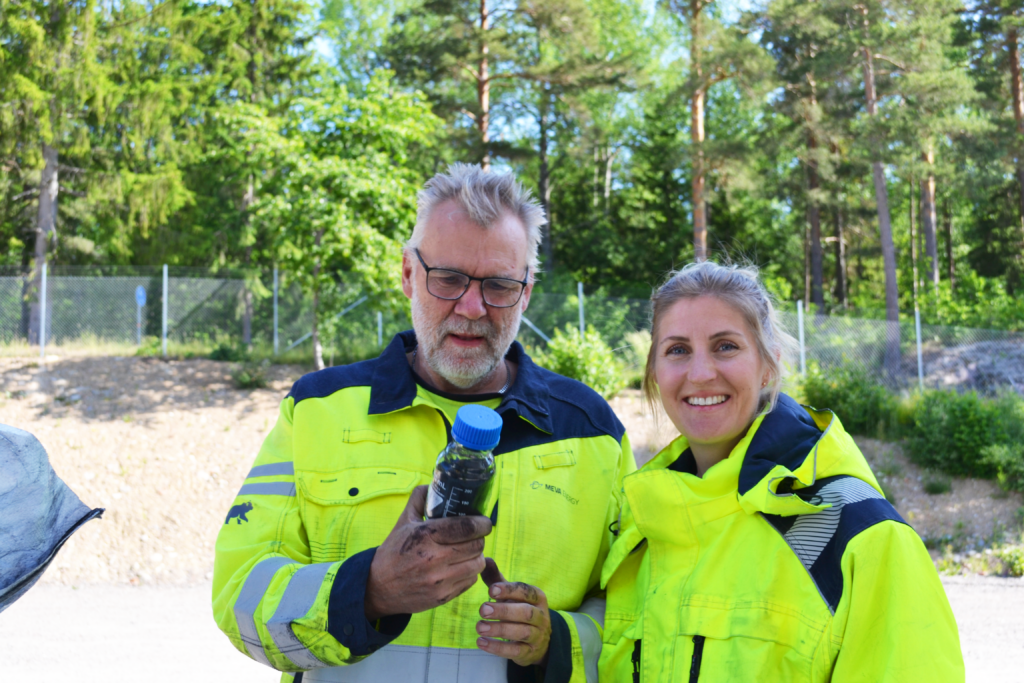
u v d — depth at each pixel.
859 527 1.48
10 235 20.77
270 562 1.67
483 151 22.84
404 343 2.16
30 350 14.80
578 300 16.64
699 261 1.91
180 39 18.84
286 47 23.50
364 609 1.46
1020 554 9.59
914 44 22.55
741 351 1.73
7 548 1.16
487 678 1.71
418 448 1.87
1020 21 24.80
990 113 26.38
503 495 1.85
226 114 13.80
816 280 29.73
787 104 26.11
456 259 1.86
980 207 33.62
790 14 22.50
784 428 1.67
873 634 1.43
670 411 1.80
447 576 1.41
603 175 34.12
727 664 1.52
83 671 5.93
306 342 16.67
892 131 21.88
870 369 15.67
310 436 1.89
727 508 1.67
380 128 13.56
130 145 18.86
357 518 1.79
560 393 2.11
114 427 11.48
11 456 1.22
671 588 1.69
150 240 21.48
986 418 12.03
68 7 16.58
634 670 1.74
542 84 24.48
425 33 23.06
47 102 16.34
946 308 22.05
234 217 21.53
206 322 16.48
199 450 11.05
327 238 12.61
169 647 6.50
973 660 6.50
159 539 9.08
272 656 1.56
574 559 1.89
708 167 22.00
